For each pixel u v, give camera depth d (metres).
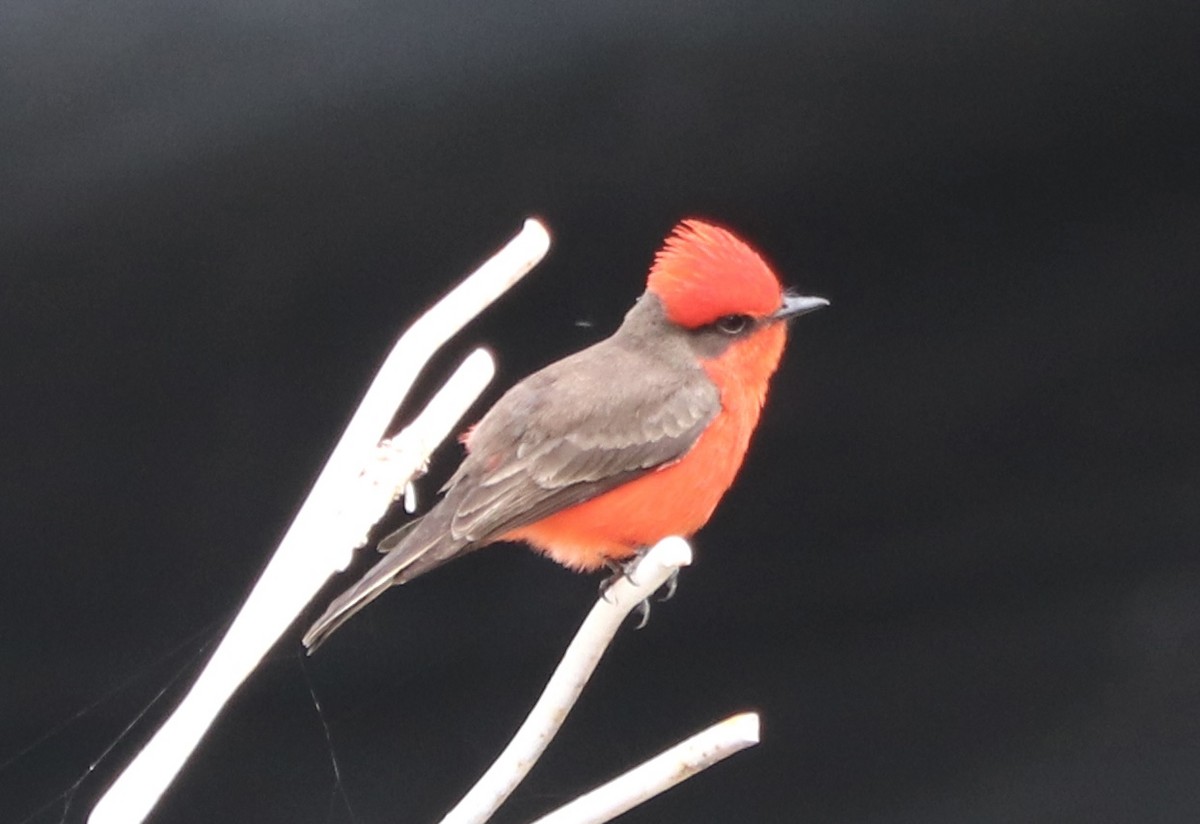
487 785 4.64
